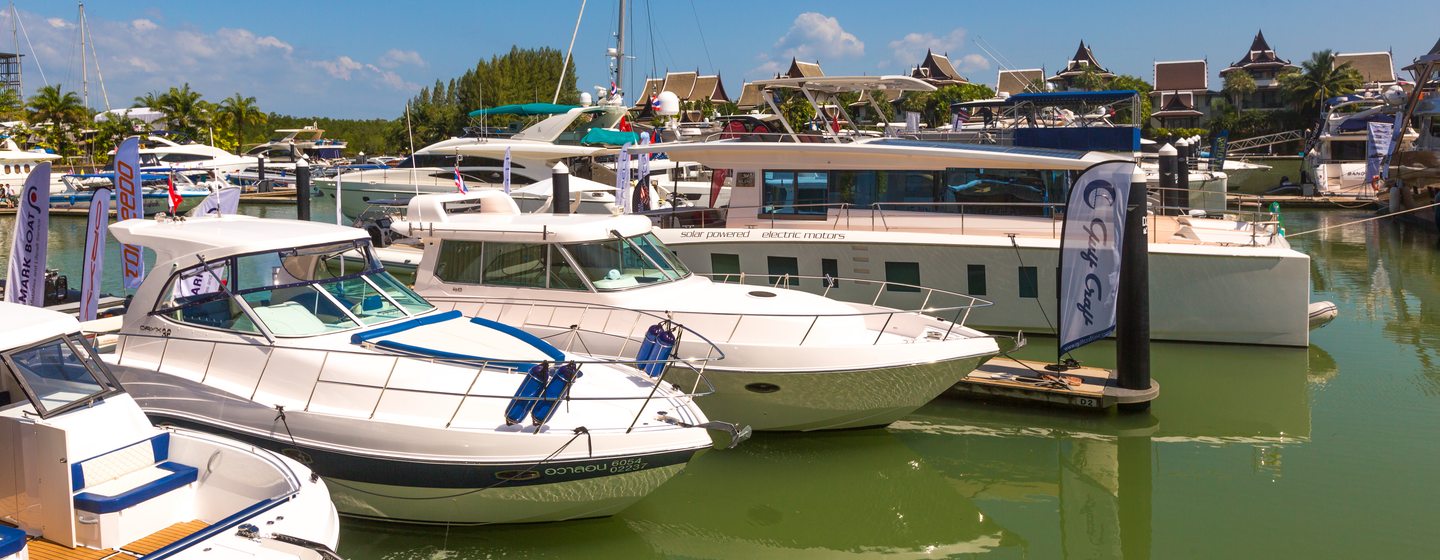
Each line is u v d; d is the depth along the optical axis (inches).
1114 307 432.5
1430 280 792.9
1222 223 642.8
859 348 374.9
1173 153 786.8
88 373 249.8
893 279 553.9
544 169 1099.9
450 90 2810.0
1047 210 562.6
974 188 571.8
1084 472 382.3
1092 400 433.7
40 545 233.0
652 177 1016.9
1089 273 433.4
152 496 239.1
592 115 1152.8
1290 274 524.1
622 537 320.2
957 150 562.9
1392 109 1648.6
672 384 362.9
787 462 390.0
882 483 371.6
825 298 434.6
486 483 285.9
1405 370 509.4
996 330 553.3
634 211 802.8
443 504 295.7
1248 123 3105.3
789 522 338.6
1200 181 1053.8
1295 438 413.7
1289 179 1705.2
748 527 334.0
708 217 652.1
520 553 305.9
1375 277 813.2
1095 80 2945.4
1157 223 636.1
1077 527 335.9
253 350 308.8
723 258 577.6
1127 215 421.7
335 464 291.0
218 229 342.0
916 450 403.9
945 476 379.9
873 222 585.6
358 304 332.2
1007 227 564.7
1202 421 435.2
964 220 572.7
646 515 338.6
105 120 2603.3
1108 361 527.2
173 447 257.9
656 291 416.8
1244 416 440.1
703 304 404.5
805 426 403.5
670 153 614.9
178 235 334.0
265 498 242.7
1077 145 617.0
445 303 426.0
